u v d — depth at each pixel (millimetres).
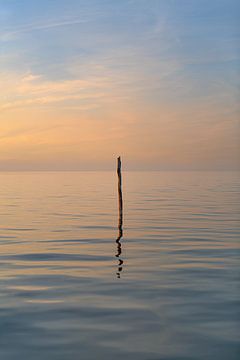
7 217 31578
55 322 9695
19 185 90500
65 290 12336
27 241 21219
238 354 7980
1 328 9336
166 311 10375
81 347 8328
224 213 33562
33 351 8164
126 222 28484
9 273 14547
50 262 16344
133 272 14570
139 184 93000
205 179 129750
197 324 9516
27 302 11203
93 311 10430
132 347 8336
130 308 10648
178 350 8172
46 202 44875
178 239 21516
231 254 17578
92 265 15766
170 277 13773
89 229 25328
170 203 42938
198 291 12102
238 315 10062
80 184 95188
